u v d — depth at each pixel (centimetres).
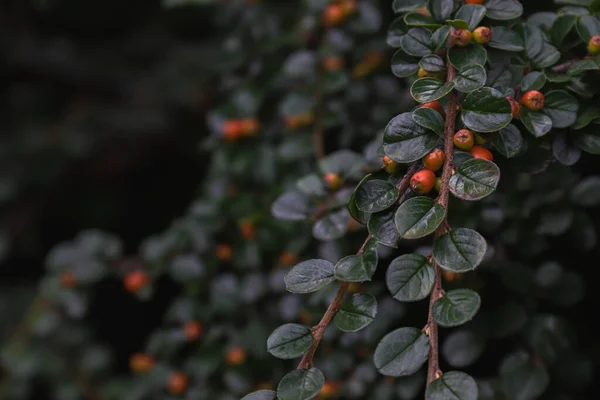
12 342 90
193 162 128
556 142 53
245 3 76
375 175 58
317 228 59
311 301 61
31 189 120
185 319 69
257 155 69
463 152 51
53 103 130
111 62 127
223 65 74
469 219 59
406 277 49
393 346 48
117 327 112
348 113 67
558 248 63
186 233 72
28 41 124
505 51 55
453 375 48
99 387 91
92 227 126
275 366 66
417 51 53
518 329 59
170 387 69
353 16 66
